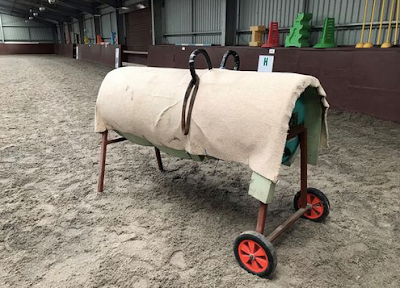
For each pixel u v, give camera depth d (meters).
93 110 5.61
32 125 4.59
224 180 2.84
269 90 1.55
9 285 1.58
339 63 5.07
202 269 1.70
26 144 3.76
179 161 3.29
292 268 1.71
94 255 1.81
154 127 1.98
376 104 4.68
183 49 9.24
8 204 2.35
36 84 8.39
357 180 2.80
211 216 2.23
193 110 1.76
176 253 1.84
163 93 1.93
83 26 21.64
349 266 1.73
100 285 1.58
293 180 2.83
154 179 2.84
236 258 1.73
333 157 3.37
